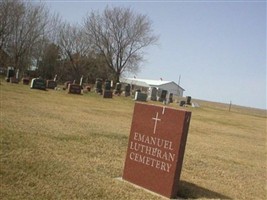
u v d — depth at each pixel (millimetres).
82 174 7621
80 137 12000
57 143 10344
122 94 55250
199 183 9039
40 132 11477
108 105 31641
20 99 22484
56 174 7203
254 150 18344
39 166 7465
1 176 6477
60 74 69625
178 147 7301
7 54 62031
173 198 7355
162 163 7480
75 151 9820
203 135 20953
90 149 10500
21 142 9312
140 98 47156
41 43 66375
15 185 6191
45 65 67812
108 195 6625
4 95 23438
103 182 7398
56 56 68375
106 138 12719
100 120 18719
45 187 6348
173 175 7297
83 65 70938
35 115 15547
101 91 48344
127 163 8008
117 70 71812
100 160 9383
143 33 75125
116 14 70188
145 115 7859
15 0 60469
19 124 12211
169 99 58125
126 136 14008
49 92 35938
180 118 7340
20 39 61719
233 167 12164
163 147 7500
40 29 64250
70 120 16109
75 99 32094
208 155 13578
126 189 7270
